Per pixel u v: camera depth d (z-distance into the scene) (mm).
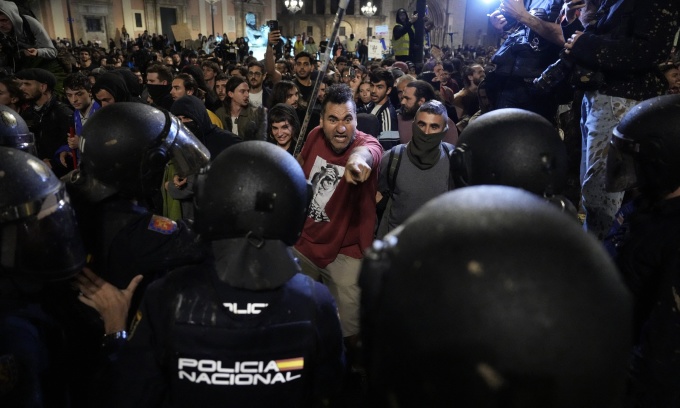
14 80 3725
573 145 3133
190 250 1333
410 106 3639
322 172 2332
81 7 23875
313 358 1087
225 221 1044
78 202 1333
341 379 1190
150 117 1369
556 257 504
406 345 529
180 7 27375
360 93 4625
